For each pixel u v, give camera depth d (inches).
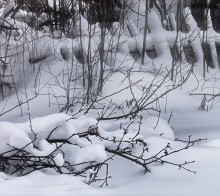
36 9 301.0
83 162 132.6
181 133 194.5
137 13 294.2
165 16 314.3
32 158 139.3
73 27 287.9
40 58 283.9
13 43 291.9
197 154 143.9
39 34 302.8
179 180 129.0
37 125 143.7
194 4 323.0
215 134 187.8
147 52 304.8
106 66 275.4
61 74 267.4
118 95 251.9
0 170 139.1
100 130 151.8
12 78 258.5
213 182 126.5
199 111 244.4
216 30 325.1
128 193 121.9
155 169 136.3
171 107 248.4
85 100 243.1
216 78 282.7
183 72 287.7
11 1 322.3
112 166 144.1
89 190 121.1
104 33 245.9
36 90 254.7
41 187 118.4
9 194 114.9
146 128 173.3
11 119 224.5
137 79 266.7
